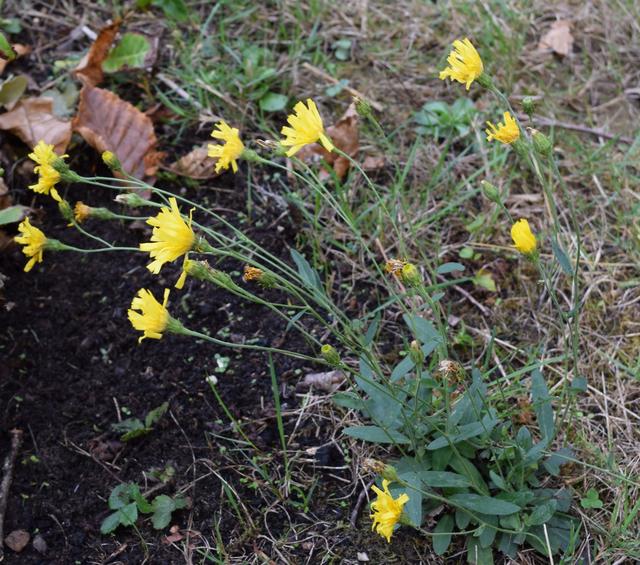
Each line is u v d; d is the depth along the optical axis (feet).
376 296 2.65
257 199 2.81
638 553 2.17
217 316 2.60
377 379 2.32
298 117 2.21
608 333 2.58
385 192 2.84
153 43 3.04
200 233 2.73
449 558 2.23
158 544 2.28
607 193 2.85
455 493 2.21
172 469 2.38
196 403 2.48
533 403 2.22
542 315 2.62
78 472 2.38
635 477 2.31
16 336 2.55
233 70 3.04
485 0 3.29
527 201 2.83
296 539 2.28
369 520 2.29
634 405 2.45
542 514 2.15
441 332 2.20
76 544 2.29
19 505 2.33
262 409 2.46
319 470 2.37
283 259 2.70
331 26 3.23
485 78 2.19
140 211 2.77
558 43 3.21
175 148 2.90
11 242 2.66
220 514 2.32
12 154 2.80
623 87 3.12
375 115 3.01
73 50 3.09
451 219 2.80
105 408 2.47
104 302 2.62
